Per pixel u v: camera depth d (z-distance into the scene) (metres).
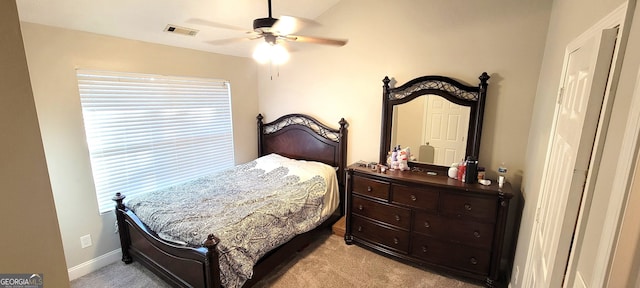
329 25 3.31
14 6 0.59
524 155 2.47
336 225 3.34
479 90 2.51
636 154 0.64
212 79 3.50
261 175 3.25
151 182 3.05
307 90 3.65
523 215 2.21
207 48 3.35
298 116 3.73
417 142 2.90
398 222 2.72
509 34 2.40
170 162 3.21
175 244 2.01
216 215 2.22
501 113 2.52
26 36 2.11
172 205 2.42
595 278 0.76
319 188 3.01
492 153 2.62
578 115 1.06
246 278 2.00
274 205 2.47
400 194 2.67
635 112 0.65
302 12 3.20
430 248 2.60
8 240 0.63
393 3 2.91
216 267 1.80
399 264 2.74
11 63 0.59
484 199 2.31
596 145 0.88
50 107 2.27
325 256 2.87
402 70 2.96
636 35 0.73
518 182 2.53
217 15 2.72
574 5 1.48
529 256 1.74
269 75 3.96
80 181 2.50
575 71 1.26
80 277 2.52
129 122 2.79
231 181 3.07
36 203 0.66
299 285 2.43
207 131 3.55
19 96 0.61
